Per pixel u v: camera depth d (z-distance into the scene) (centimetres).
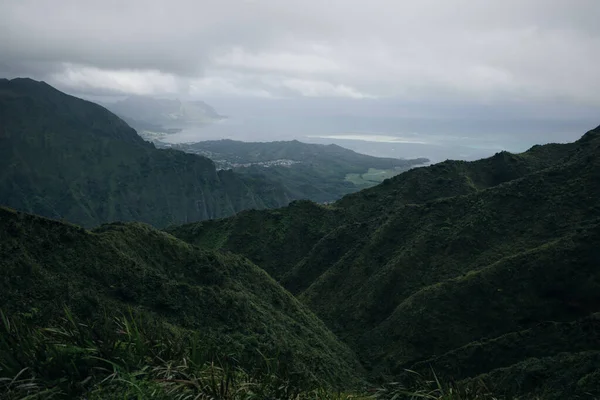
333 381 2539
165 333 755
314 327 3759
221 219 7731
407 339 3825
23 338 615
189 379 579
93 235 2784
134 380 543
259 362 750
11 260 2142
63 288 2139
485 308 3822
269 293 3797
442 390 722
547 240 4378
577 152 6047
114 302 2228
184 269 3272
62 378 548
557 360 2653
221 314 2678
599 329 3009
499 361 3222
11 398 509
